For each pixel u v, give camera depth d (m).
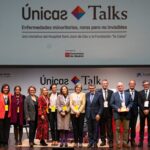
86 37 14.20
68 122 10.74
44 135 10.95
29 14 14.19
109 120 10.71
